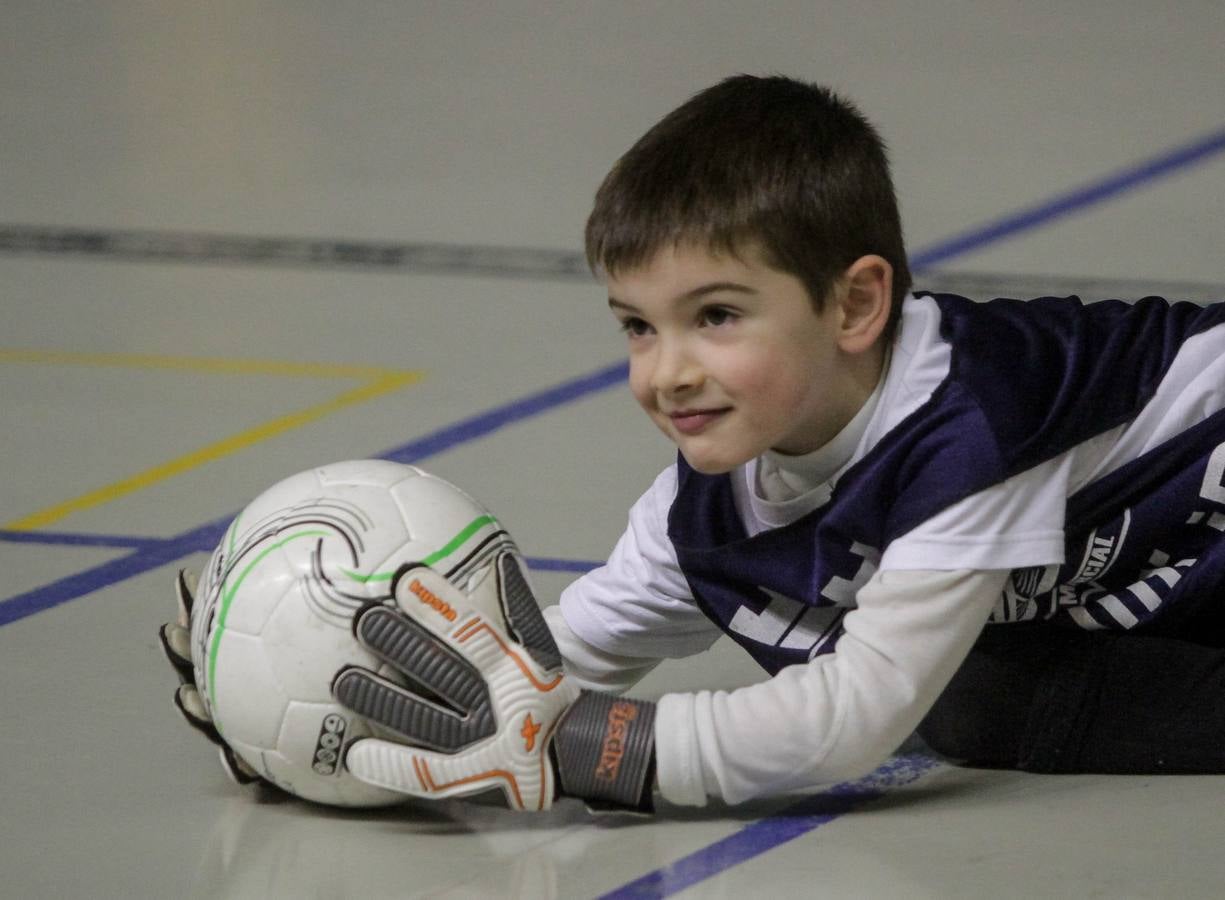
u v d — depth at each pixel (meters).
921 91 16.16
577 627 5.31
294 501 4.73
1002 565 4.44
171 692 5.77
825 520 4.60
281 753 4.60
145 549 7.24
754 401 4.41
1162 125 14.84
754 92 4.67
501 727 4.47
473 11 20.38
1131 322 4.94
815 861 4.43
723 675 5.85
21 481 8.15
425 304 11.19
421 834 4.67
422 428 8.80
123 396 9.47
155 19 20.91
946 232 12.25
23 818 4.84
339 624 4.51
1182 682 4.96
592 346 10.23
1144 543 4.91
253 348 10.34
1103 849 4.47
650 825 4.70
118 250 12.60
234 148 15.34
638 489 7.83
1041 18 18.81
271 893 4.33
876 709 4.45
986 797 4.88
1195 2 19.25
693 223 4.31
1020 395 4.55
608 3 20.36
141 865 4.52
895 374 4.59
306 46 19.19
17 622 6.43
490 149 15.01
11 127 16.30
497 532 4.75
